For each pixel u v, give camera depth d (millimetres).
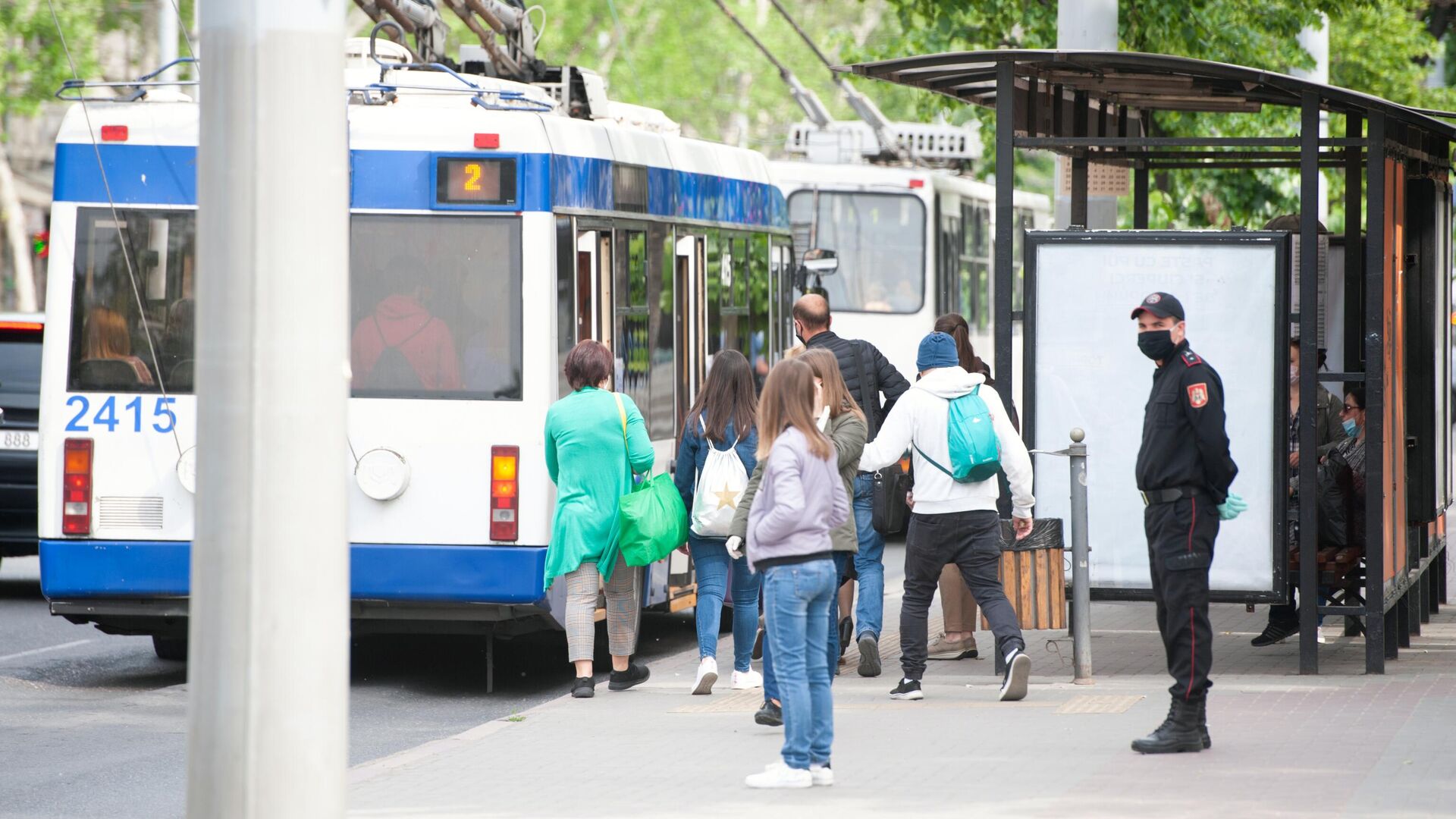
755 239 55969
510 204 40219
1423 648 46000
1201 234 40031
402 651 49156
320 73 22453
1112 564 41031
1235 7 75812
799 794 29484
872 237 82000
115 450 41094
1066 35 52688
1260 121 82438
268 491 22422
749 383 39344
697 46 194750
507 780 31188
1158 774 30375
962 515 37969
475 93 41531
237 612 22484
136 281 41250
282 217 22312
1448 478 51719
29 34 139250
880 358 42844
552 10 182125
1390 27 96875
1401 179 43375
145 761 34938
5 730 37938
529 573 39938
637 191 45469
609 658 47531
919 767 31375
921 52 82938
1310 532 40469
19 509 58000
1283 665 42625
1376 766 30797
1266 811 27516
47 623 54531
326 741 22844
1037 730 34750
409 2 49875
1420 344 46500
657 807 28812
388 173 40406
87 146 41469
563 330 40844
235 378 22391
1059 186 52062
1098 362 40688
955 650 45312
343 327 22859
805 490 29562
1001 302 41188
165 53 128750
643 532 39219
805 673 29828
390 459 40125
